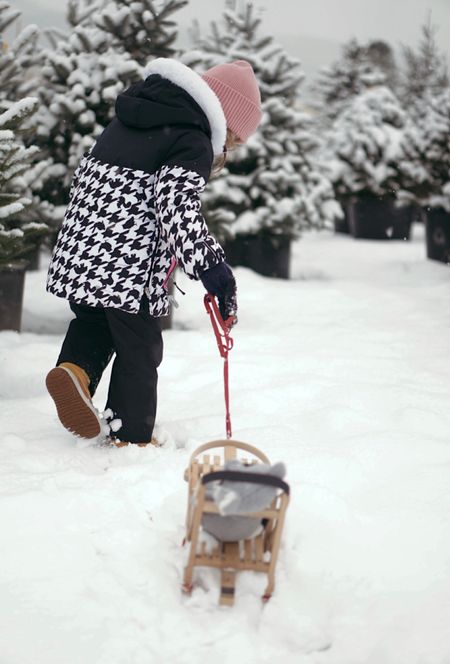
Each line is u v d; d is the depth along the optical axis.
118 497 2.23
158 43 5.01
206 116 2.47
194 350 4.34
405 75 19.84
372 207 11.19
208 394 3.47
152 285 2.49
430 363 4.11
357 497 2.39
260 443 2.73
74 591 1.82
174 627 1.72
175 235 2.21
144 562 1.94
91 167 2.56
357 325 5.23
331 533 2.10
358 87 19.05
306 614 1.79
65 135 4.88
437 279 7.48
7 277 4.51
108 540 2.02
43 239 4.54
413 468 2.59
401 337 4.82
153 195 2.46
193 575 1.89
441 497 2.36
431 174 8.17
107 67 4.81
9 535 2.01
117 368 2.60
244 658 1.64
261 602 1.82
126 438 2.62
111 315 2.49
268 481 1.72
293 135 7.41
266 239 7.38
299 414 3.17
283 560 1.96
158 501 2.23
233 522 1.82
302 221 7.22
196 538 1.79
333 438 2.86
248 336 4.71
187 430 2.93
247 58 7.31
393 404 3.29
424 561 2.02
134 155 2.48
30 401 3.24
